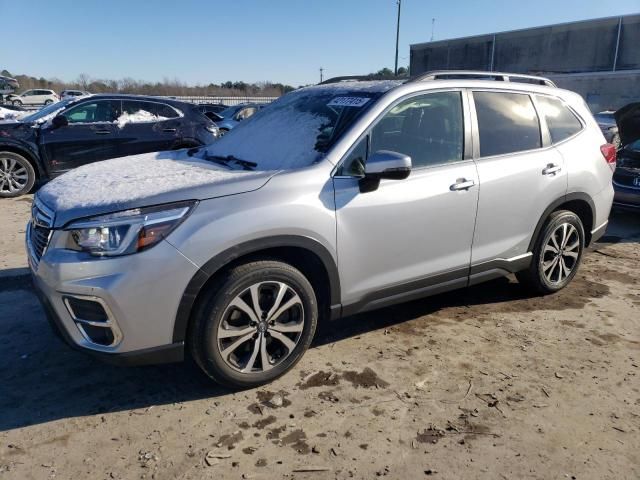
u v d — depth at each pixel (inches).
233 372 121.4
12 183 345.4
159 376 132.7
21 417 116.3
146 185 120.6
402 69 1382.9
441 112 149.0
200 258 111.1
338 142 131.5
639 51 1573.6
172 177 127.9
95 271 107.0
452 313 171.6
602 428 115.0
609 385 131.3
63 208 114.0
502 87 164.7
